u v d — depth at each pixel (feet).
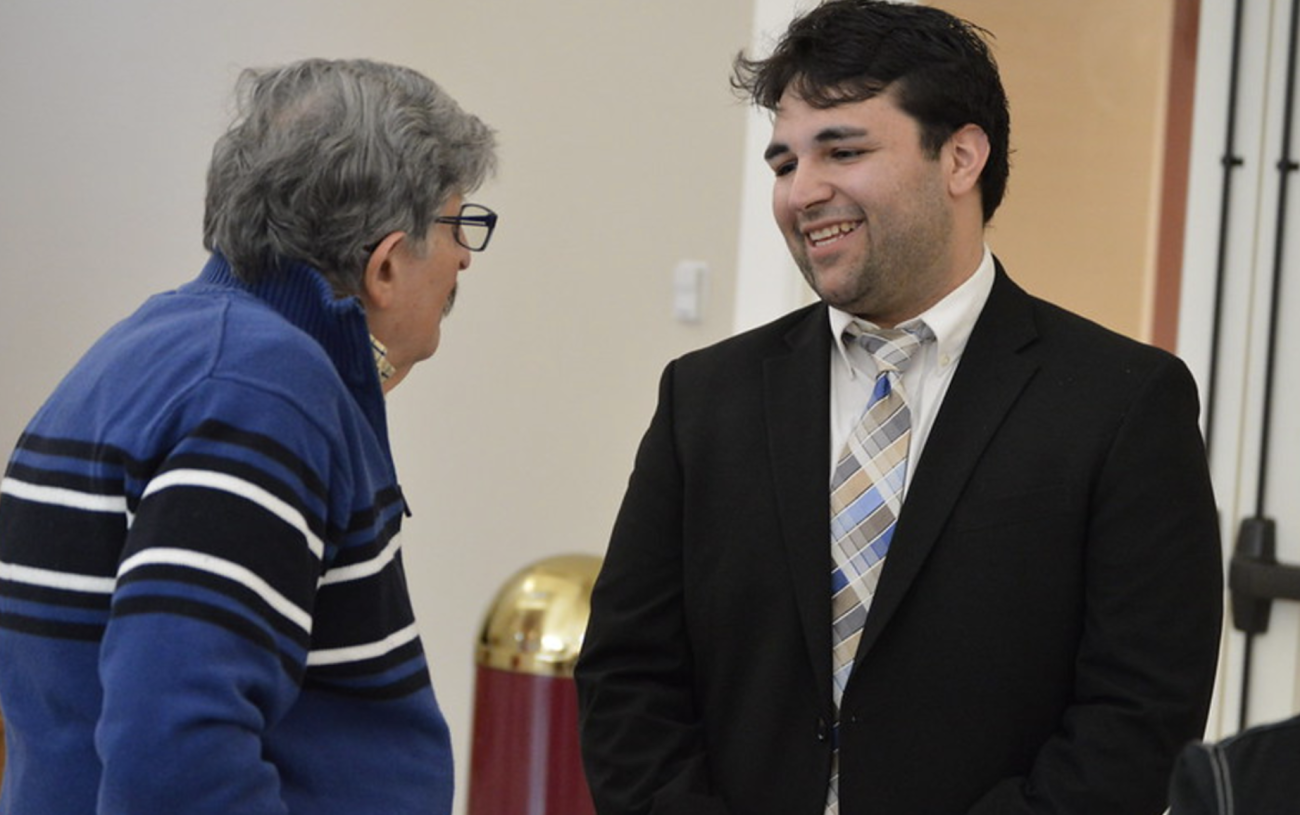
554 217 20.16
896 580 9.05
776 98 9.39
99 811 6.42
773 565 9.46
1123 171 16.37
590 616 10.16
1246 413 15.38
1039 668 8.99
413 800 7.62
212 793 6.33
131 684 6.37
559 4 20.02
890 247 9.10
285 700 6.85
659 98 19.36
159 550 6.58
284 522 6.81
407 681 7.64
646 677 9.88
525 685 13.62
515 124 20.31
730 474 9.73
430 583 20.98
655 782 9.48
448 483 20.89
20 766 7.31
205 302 7.50
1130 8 16.21
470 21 20.39
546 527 20.13
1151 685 8.71
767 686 9.39
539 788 13.58
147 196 21.47
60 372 22.04
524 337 20.38
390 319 8.11
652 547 10.00
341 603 7.37
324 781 7.33
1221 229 15.47
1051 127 16.66
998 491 9.06
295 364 7.11
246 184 7.64
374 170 7.70
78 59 21.91
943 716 8.99
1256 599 15.11
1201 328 15.57
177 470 6.74
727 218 18.83
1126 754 8.61
